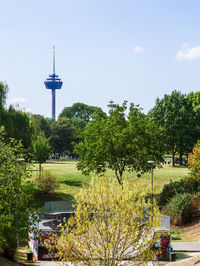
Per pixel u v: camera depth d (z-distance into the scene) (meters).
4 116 45.78
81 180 50.12
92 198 14.57
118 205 14.33
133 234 13.91
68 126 107.19
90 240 13.97
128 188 15.15
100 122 43.31
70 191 45.03
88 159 41.56
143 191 15.07
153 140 42.34
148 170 41.56
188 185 39.53
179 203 35.44
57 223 27.89
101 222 14.23
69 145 105.38
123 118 43.78
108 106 44.03
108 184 15.19
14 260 22.22
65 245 14.33
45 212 30.17
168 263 22.17
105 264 13.95
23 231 17.92
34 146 45.44
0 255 21.73
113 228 13.98
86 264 14.20
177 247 26.70
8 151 18.50
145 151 40.22
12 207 17.67
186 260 21.95
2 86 46.28
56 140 104.12
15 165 18.50
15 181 17.81
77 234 14.26
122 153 41.22
